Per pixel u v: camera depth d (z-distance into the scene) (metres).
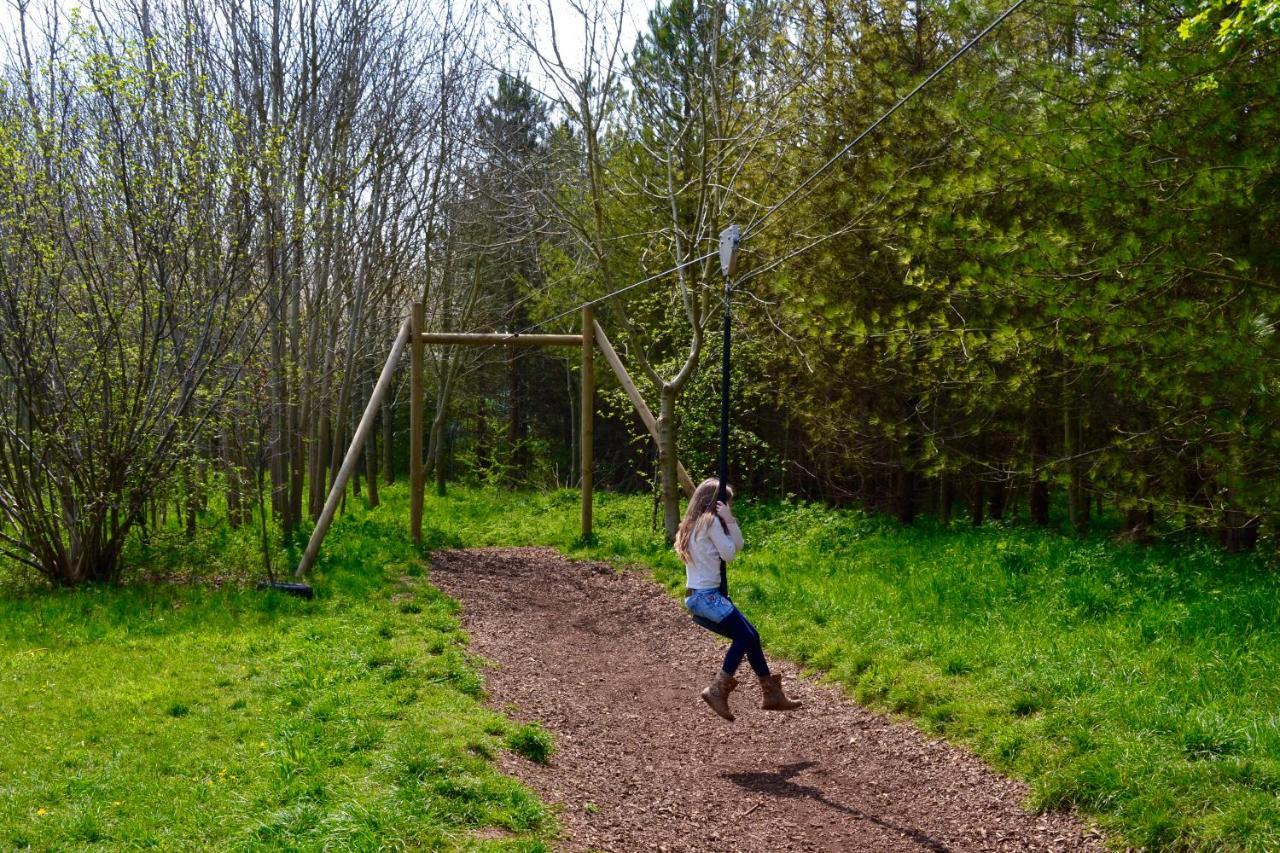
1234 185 7.99
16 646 9.52
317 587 12.69
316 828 5.04
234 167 12.73
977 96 10.16
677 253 16.12
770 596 11.20
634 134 19.34
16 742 6.70
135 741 6.76
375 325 24.84
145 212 12.36
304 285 18.44
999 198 10.20
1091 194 8.77
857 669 8.55
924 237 10.49
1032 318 10.20
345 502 23.20
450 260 25.75
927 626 9.25
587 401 17.27
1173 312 8.50
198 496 14.35
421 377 16.83
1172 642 7.88
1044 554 11.45
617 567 15.10
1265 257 8.62
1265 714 6.18
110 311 12.44
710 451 19.20
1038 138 9.04
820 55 15.48
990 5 10.50
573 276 19.95
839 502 20.64
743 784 6.60
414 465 16.77
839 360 15.36
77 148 12.18
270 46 16.75
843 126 15.34
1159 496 10.92
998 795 6.05
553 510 22.53
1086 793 5.68
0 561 13.36
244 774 6.03
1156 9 8.84
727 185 16.80
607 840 5.47
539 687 8.77
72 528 12.63
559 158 18.64
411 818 5.18
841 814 6.04
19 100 12.98
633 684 9.20
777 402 18.95
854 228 14.36
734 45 16.55
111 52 12.48
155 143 12.77
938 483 19.48
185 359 13.37
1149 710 6.43
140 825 5.28
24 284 12.38
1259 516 9.67
